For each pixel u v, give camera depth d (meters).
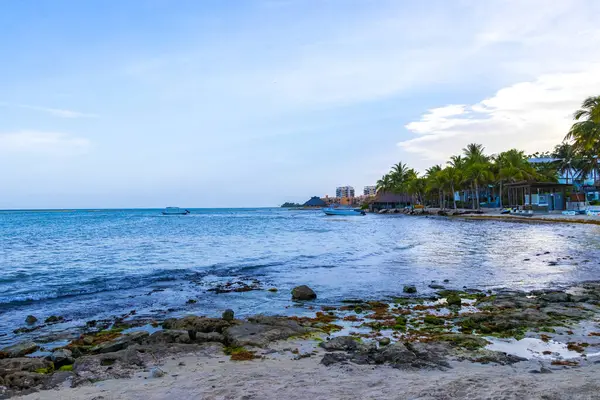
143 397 5.64
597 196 72.25
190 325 9.55
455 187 96.19
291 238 38.22
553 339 8.27
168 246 31.27
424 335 8.72
